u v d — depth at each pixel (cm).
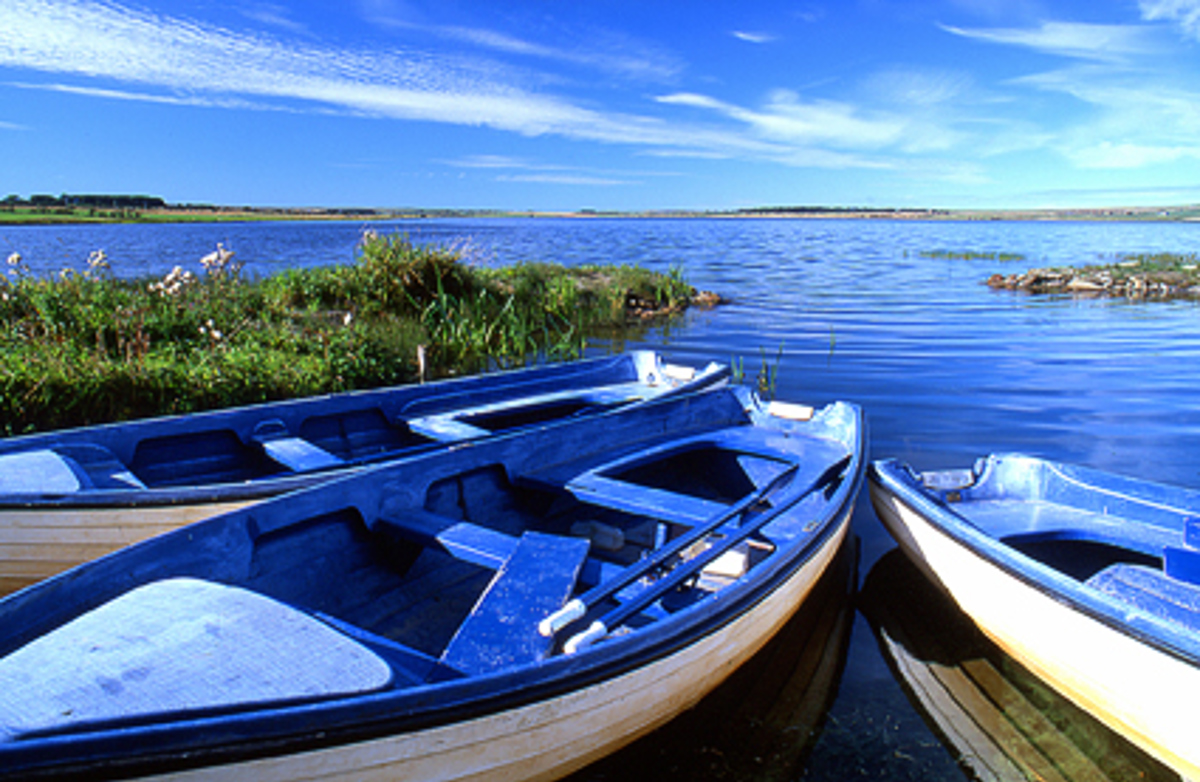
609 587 304
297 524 356
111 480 445
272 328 940
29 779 171
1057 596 346
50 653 214
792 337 1472
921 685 386
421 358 857
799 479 493
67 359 711
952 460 721
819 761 328
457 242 1436
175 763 185
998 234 8431
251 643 223
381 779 221
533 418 696
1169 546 419
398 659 277
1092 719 362
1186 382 1072
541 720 251
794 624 444
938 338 1469
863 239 6862
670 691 306
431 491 422
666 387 769
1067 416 888
